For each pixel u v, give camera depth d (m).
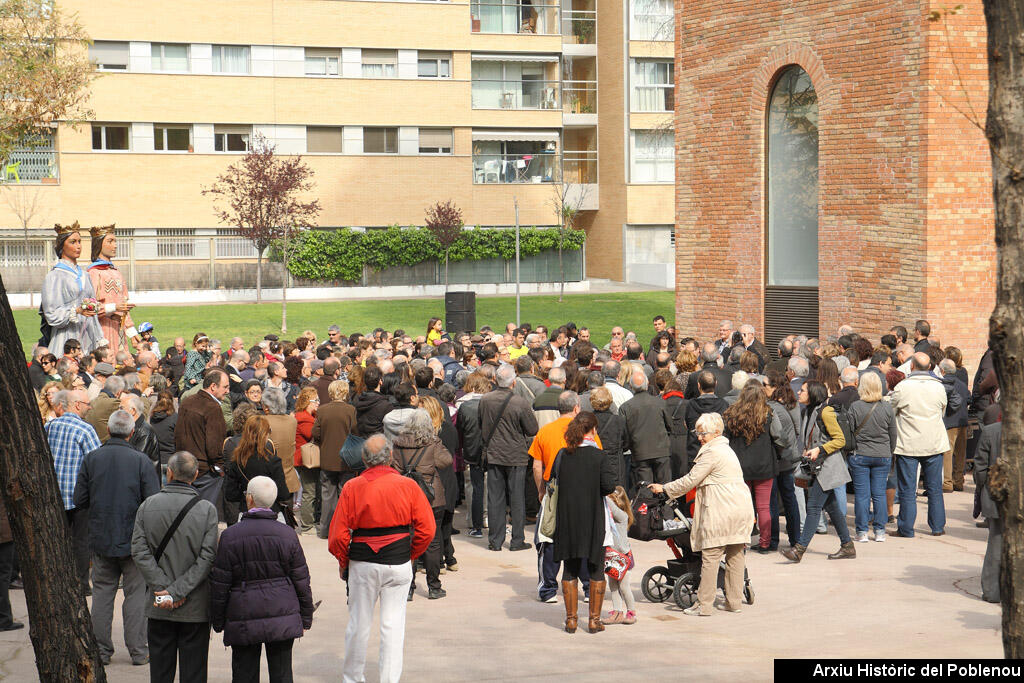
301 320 40.69
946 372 14.56
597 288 57.28
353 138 55.12
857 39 19.09
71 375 11.90
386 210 55.75
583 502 9.12
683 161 22.84
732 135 21.62
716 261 22.20
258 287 47.16
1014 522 4.81
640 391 12.52
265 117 53.56
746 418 11.46
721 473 9.60
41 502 5.59
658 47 59.22
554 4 57.88
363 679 7.64
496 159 58.06
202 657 7.32
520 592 10.76
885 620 9.26
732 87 21.53
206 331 37.25
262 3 53.12
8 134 31.97
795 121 20.67
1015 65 4.76
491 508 12.67
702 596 9.67
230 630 6.93
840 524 11.55
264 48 53.38
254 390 12.67
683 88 22.70
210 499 9.73
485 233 56.41
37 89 32.56
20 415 5.56
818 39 19.77
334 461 12.73
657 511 9.79
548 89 58.38
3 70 31.52
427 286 55.72
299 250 53.00
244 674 7.05
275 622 6.95
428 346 16.78
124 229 51.62
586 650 8.57
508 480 12.70
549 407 12.49
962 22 17.97
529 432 12.47
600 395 11.72
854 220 19.42
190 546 7.18
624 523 9.63
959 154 18.16
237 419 11.18
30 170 50.34
